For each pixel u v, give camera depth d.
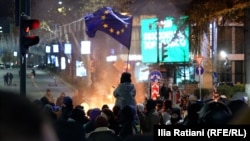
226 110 4.68
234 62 52.56
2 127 1.31
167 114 13.43
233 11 21.44
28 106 1.39
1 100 1.35
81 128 5.97
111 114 10.48
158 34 34.78
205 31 24.02
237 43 52.19
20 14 15.88
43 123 1.39
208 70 39.72
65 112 10.84
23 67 15.62
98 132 7.52
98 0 46.91
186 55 36.16
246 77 21.19
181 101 24.97
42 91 57.09
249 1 20.84
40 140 1.36
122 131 9.37
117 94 14.56
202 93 33.94
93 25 20.12
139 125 13.00
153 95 26.05
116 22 20.16
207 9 22.44
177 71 40.53
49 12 65.69
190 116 6.70
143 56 39.38
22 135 1.33
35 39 15.66
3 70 131.00
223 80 52.31
